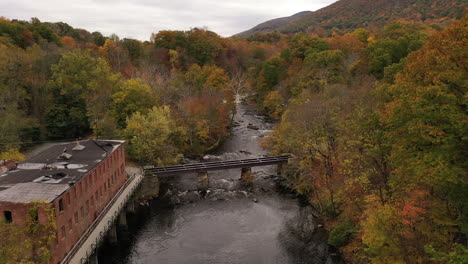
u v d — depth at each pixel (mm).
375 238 28094
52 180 38281
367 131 35312
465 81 23672
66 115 78312
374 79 69562
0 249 27703
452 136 23859
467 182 22766
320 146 53938
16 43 93625
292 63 113062
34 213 32250
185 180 67000
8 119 61906
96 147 51594
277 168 69125
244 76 138875
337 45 111938
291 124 62750
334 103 55062
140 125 66750
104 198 47688
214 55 144625
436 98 24688
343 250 41062
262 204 56781
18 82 75000
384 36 105625
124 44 124375
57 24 143750
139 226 50750
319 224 48938
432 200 29953
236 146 85125
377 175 38906
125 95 74562
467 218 26016
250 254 43031
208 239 46750
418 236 28219
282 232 48031
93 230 41906
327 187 48375
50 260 32781
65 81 77188
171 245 45594
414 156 27375
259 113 117875
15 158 56406
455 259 19516
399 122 27750
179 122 79562
